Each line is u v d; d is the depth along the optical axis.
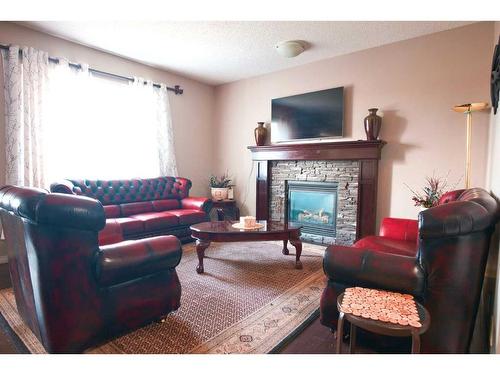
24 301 1.72
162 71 4.55
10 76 3.04
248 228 2.94
